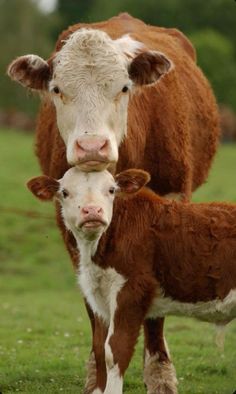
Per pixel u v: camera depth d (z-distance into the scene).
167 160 14.24
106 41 12.34
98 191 11.55
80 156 11.44
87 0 124.06
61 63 12.23
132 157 13.30
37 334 19.61
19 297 26.59
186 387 14.62
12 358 16.88
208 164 16.48
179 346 17.81
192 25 108.25
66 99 12.07
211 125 16.34
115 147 11.63
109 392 11.87
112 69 12.12
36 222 37.69
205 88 16.48
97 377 12.77
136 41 13.50
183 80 15.48
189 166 14.74
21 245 34.75
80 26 15.15
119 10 109.50
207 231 12.26
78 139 11.55
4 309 23.45
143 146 13.77
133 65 12.57
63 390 14.49
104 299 12.38
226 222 12.31
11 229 36.66
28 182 12.04
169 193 14.52
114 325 12.12
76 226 11.69
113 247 12.10
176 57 15.62
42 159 14.80
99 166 11.54
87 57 12.17
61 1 123.94
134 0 109.38
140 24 16.48
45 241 35.25
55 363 16.33
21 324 20.92
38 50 100.50
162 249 12.21
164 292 12.34
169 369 14.13
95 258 12.12
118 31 14.94
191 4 108.50
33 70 12.66
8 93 89.75
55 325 20.64
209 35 89.31
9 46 97.88
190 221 12.30
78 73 12.07
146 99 13.94
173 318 21.67
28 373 15.65
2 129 80.44
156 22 109.06
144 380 14.20
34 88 12.77
